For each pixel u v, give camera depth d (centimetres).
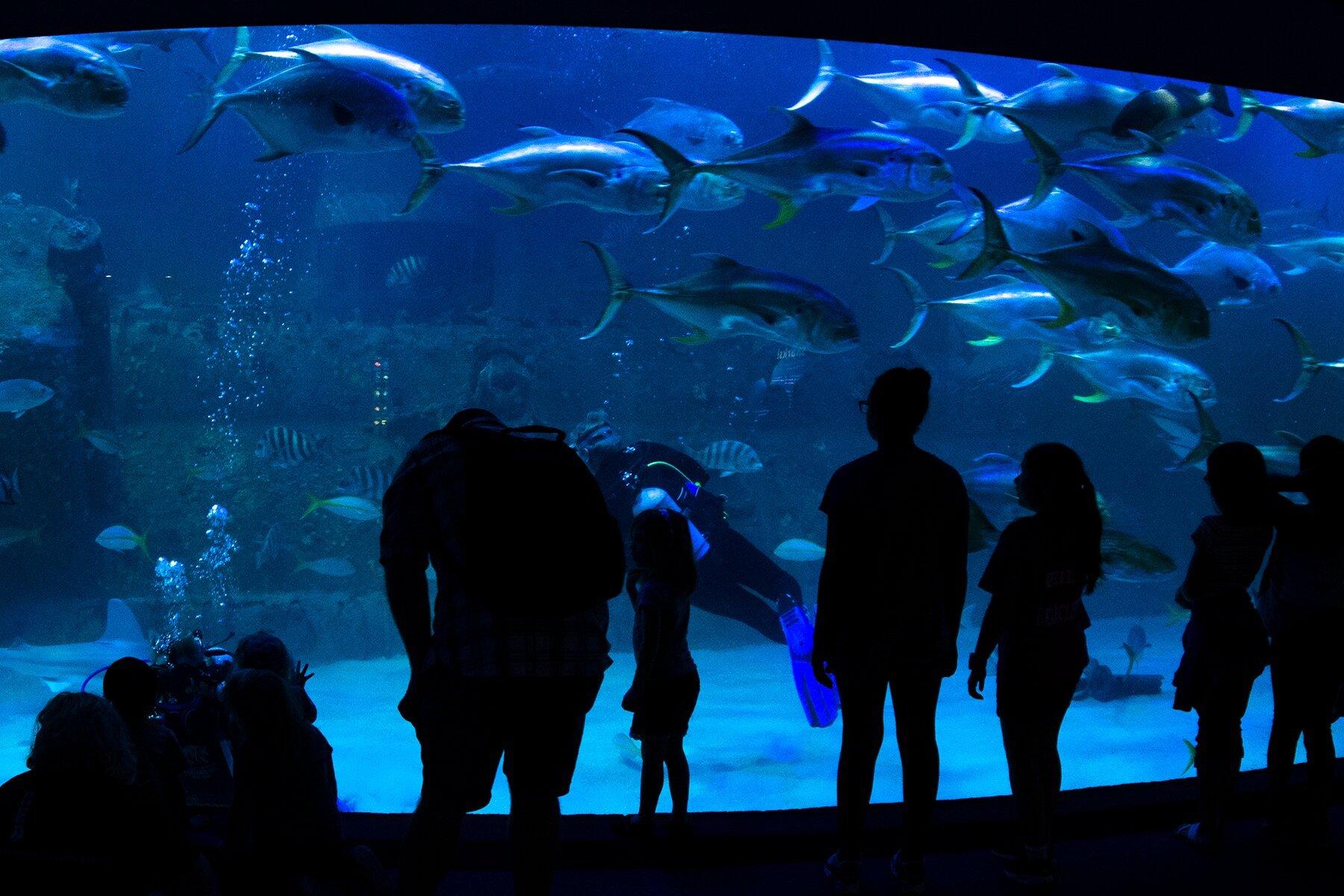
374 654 1393
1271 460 700
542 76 2886
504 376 1745
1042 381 2050
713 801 675
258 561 1441
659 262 2436
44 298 1423
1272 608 410
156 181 2855
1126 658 1334
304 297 2406
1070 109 545
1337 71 423
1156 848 396
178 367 1828
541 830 291
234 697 314
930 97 696
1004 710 364
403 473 298
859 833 350
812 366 1948
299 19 373
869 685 351
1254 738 836
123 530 1091
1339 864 380
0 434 1311
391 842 370
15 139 2858
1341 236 1025
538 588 280
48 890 253
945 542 353
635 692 385
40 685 1130
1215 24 383
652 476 827
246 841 318
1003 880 364
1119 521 1856
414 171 2709
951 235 655
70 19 368
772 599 848
